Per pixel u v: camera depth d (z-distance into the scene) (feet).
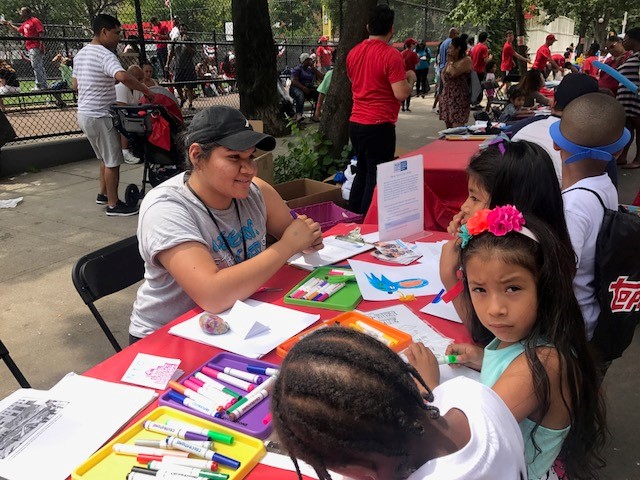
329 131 18.72
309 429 2.32
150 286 6.50
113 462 3.76
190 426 3.99
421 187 8.09
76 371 9.63
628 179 21.31
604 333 5.96
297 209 11.09
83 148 25.86
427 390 2.90
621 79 11.55
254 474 3.59
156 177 18.06
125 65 24.18
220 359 4.97
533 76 20.65
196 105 35.86
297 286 6.42
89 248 14.90
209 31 45.52
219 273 5.87
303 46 45.09
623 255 5.67
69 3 53.36
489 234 3.54
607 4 94.43
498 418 2.75
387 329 5.32
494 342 4.05
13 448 3.89
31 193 20.31
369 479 2.58
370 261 7.17
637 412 8.41
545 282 3.49
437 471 2.52
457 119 26.35
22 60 38.45
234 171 6.01
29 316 11.43
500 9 57.82
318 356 2.45
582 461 4.03
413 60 40.45
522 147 4.65
